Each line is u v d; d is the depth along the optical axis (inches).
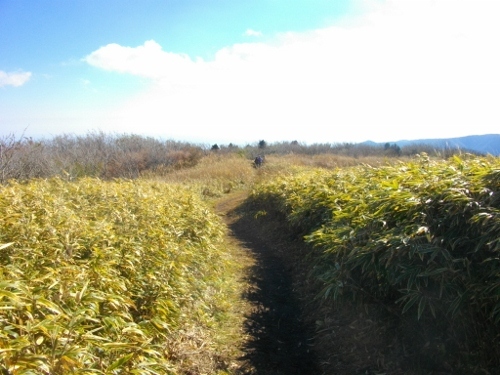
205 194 651.5
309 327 171.3
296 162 842.2
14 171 430.0
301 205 278.8
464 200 128.4
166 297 144.3
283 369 137.9
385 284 134.8
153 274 147.4
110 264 135.0
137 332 102.9
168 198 314.8
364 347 140.6
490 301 107.0
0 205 168.4
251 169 837.2
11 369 69.4
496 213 117.0
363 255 139.2
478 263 116.0
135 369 92.6
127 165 825.5
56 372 76.4
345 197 216.7
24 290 89.4
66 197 244.2
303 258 245.6
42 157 503.5
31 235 135.2
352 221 173.2
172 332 140.0
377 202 167.9
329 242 173.8
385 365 128.0
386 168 231.5
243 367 137.8
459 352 115.1
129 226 190.4
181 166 1032.8
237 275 242.7
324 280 160.4
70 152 738.2
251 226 407.2
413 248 122.7
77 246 138.5
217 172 804.0
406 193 150.3
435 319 123.3
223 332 161.6
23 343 75.9
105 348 92.0
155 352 102.3
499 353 104.0
